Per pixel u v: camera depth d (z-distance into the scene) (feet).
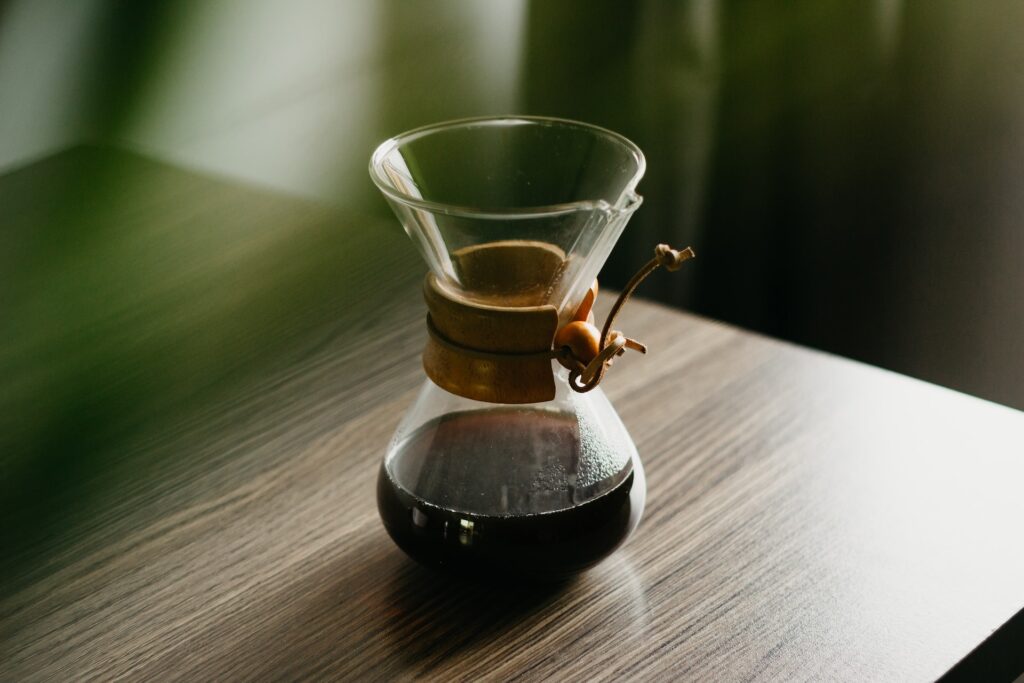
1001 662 2.72
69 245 4.13
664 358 3.46
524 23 9.08
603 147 2.69
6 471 3.17
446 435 2.66
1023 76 6.95
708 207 7.85
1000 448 3.12
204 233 4.16
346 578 2.83
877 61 7.54
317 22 9.43
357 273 3.91
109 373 3.52
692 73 8.41
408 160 2.71
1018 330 6.65
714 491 3.02
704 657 2.63
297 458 3.16
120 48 9.05
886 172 7.54
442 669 2.62
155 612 2.76
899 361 6.66
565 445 2.66
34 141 8.99
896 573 2.80
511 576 2.67
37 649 2.69
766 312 7.20
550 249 2.55
